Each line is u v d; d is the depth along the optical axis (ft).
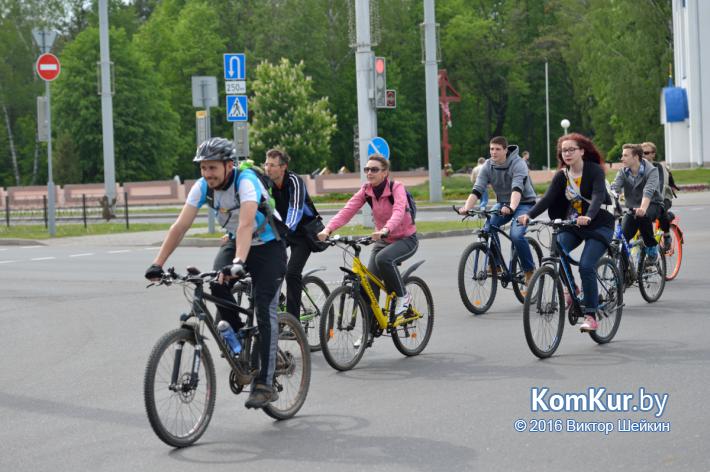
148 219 311.27
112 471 49.62
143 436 56.54
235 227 58.34
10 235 239.91
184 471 49.37
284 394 59.93
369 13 209.36
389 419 58.44
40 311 110.32
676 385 64.54
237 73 197.67
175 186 431.43
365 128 209.77
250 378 57.41
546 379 67.82
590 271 78.23
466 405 61.16
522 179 101.45
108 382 72.08
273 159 77.82
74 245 211.00
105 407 64.13
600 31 539.70
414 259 155.53
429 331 80.18
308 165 577.02
